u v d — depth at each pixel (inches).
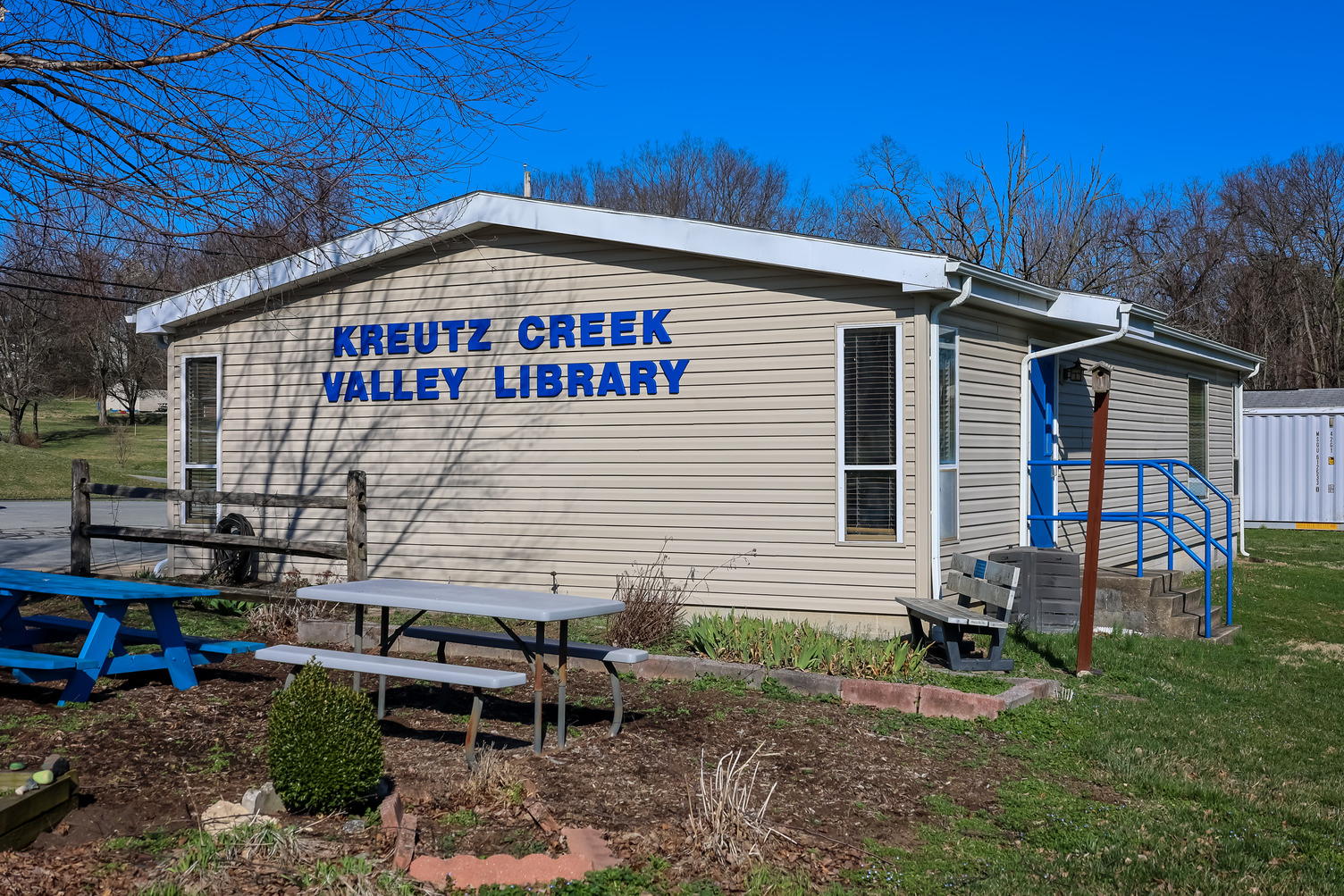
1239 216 1760.6
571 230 422.3
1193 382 668.7
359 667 227.3
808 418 393.4
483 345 445.7
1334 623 471.2
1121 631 414.3
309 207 343.6
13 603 290.0
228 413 490.9
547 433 434.6
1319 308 1713.8
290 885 158.9
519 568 438.3
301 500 367.9
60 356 2033.7
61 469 1448.1
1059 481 485.7
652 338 416.8
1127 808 219.3
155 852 170.6
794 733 257.3
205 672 297.4
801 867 176.9
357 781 186.2
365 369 466.6
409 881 163.2
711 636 332.8
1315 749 273.0
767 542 399.2
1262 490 958.4
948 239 1465.3
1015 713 283.6
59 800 181.2
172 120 320.2
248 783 204.4
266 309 451.8
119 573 505.4
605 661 250.2
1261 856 194.9
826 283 390.3
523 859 169.9
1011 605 317.4
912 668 309.7
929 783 228.4
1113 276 1594.5
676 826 188.1
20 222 349.7
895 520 381.7
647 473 417.4
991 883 176.1
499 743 239.9
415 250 456.8
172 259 369.1
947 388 396.5
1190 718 294.0
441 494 452.4
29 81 316.8
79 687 253.0
